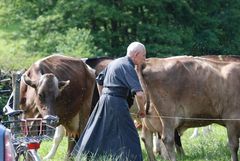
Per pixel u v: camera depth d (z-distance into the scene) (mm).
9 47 42031
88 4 41750
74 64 15430
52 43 41406
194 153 15820
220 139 18406
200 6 45188
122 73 11648
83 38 39812
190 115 14359
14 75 15719
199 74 14320
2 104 22766
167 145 14141
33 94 14523
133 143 11594
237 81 14352
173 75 14188
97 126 11719
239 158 15273
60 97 14453
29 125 10484
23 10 45344
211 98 14352
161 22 43062
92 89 15719
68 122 15141
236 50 44219
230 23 44812
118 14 41781
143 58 11820
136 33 41969
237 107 14328
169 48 39938
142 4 41750
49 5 44531
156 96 14203
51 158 15594
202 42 42781
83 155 11617
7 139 8602
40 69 14719
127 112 11656
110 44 42344
